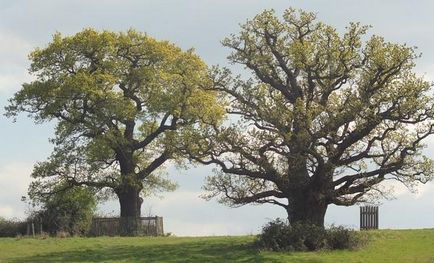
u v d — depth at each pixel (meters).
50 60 65.44
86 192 63.66
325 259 39.97
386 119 44.41
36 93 63.84
